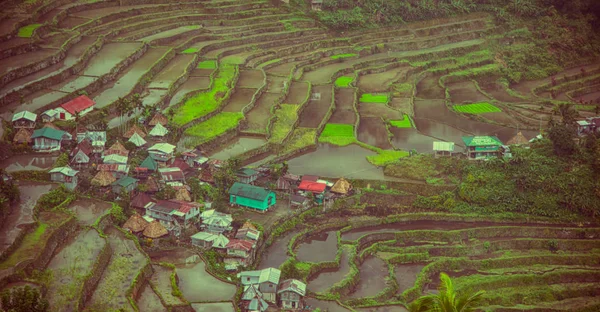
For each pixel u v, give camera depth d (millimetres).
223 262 97500
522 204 119375
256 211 111375
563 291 102000
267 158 128375
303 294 89938
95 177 108188
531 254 110625
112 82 143375
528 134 144125
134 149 119875
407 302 96562
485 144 127625
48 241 88875
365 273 102000
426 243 111875
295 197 114562
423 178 123500
